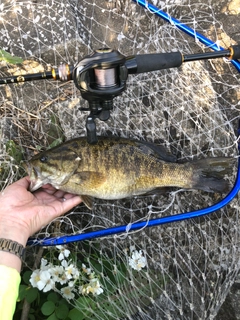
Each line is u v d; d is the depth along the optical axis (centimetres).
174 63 34
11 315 31
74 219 48
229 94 47
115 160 41
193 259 48
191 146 46
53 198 43
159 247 48
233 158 41
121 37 47
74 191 42
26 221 38
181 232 48
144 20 46
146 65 32
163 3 46
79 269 47
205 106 46
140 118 46
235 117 46
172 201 43
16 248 36
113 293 46
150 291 47
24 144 48
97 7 47
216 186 41
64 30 46
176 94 46
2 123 47
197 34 41
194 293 48
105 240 48
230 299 48
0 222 37
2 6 45
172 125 46
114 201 48
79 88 30
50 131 47
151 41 46
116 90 30
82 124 47
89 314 45
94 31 47
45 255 47
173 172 42
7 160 46
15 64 46
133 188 42
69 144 41
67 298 44
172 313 48
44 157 40
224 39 46
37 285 42
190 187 42
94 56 29
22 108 47
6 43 46
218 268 47
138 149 42
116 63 29
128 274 47
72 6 46
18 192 40
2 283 32
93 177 41
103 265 47
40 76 33
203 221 48
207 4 46
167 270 48
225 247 47
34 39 46
